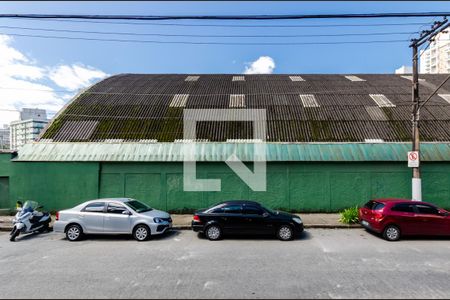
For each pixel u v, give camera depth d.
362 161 14.32
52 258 7.86
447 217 9.81
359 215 11.48
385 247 8.91
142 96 19.42
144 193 14.69
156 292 5.56
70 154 14.84
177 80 23.48
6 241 9.92
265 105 18.14
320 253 8.23
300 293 5.52
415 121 12.41
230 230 9.91
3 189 14.84
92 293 5.54
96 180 14.66
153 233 9.85
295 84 22.12
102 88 20.81
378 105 17.89
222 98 19.06
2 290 5.71
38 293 5.56
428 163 14.38
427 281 6.14
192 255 8.06
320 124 16.34
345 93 19.70
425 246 9.04
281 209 14.52
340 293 5.52
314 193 14.52
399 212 9.84
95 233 9.91
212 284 5.95
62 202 14.66
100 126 16.34
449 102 18.02
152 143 15.25
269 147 14.96
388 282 6.07
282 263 7.31
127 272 6.69
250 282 6.05
